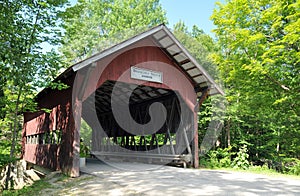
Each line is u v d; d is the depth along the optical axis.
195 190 5.04
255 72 9.70
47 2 8.02
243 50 10.40
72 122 7.60
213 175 7.53
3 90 9.36
